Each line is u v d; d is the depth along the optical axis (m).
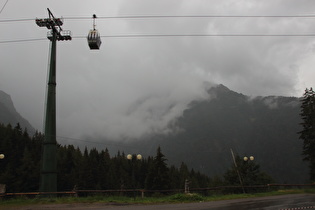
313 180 41.38
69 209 17.59
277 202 20.91
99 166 86.25
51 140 28.92
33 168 70.50
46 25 31.98
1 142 81.19
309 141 41.28
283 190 34.34
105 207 18.44
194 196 23.45
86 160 82.69
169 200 22.78
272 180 57.81
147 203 21.20
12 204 20.34
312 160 40.88
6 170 69.19
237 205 19.38
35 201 21.44
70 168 87.31
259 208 17.41
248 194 29.53
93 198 22.69
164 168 62.97
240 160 49.38
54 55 31.80
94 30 24.59
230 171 49.16
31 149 86.50
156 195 28.36
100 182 82.50
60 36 32.66
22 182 67.38
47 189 27.50
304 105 42.78
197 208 17.78
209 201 23.08
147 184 62.97
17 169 69.25
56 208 18.02
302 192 32.41
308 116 42.06
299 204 19.22
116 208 17.84
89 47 24.92
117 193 33.28
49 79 30.73
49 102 30.00
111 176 87.12
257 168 48.09
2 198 24.78
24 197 25.33
